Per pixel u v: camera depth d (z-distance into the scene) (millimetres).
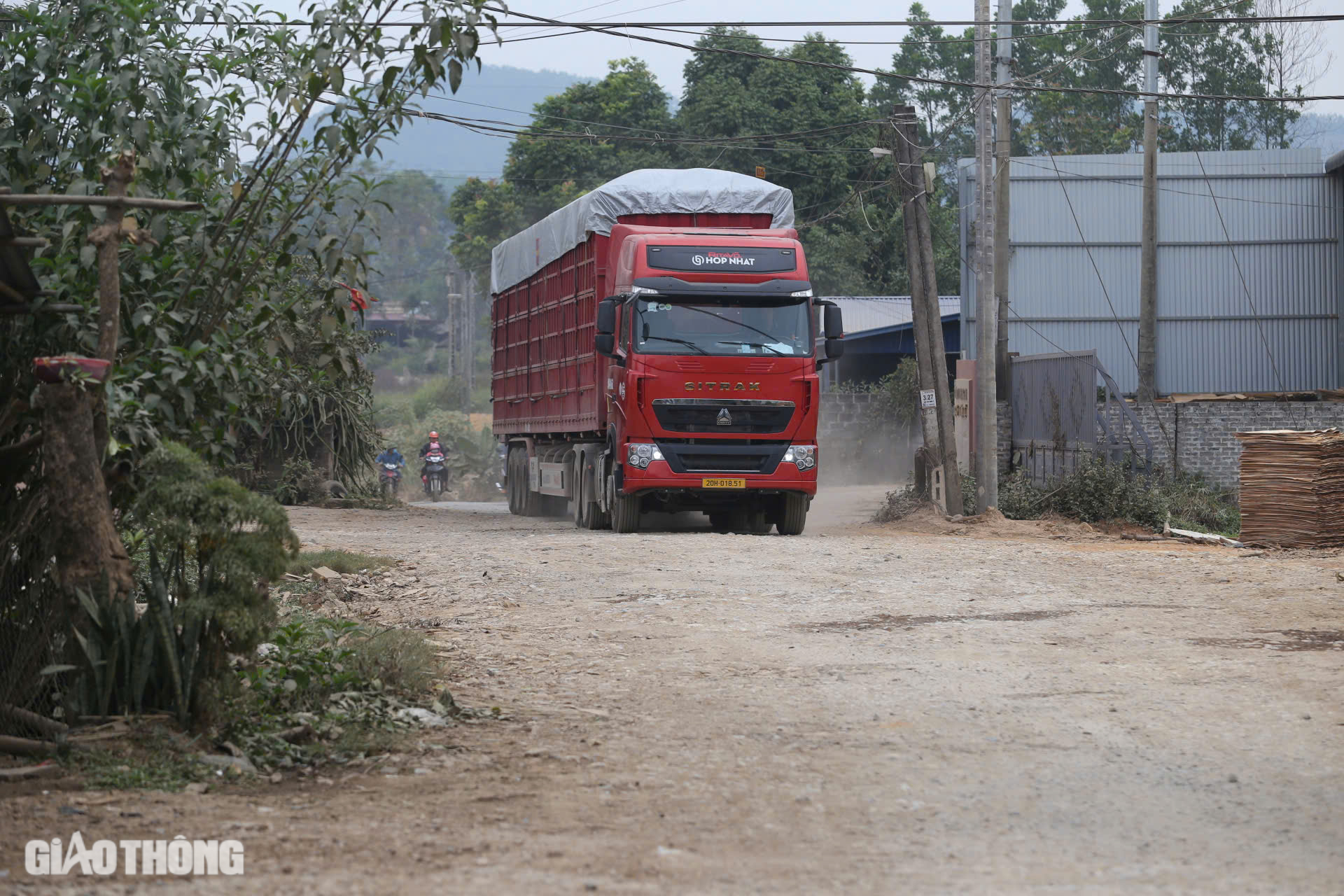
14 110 14000
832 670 17281
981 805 11172
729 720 14492
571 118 107688
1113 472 43312
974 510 44094
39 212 14133
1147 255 59812
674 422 35594
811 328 36500
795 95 95188
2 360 13664
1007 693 15742
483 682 16719
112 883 9039
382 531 38844
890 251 98938
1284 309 66688
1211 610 22172
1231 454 55906
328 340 15070
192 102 14742
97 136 13695
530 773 12250
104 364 12211
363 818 10711
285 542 12969
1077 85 108562
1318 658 17766
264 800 11242
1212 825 10617
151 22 14648
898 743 13367
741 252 36125
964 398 48281
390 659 16156
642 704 15359
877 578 26391
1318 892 8984
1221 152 66938
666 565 27906
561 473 44062
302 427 53688
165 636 12594
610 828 10461
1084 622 21109
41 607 13070
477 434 107938
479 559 29422
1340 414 55406
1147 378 59906
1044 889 9031
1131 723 14148
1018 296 67875
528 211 110375
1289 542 33375
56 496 12391
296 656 15562
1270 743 13289
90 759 11906
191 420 14438
